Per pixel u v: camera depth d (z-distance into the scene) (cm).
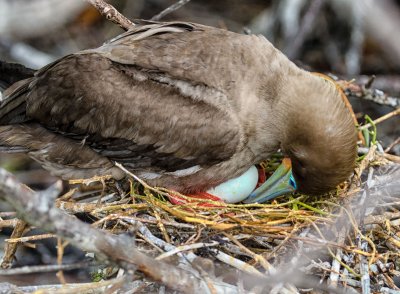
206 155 1326
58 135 1335
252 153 1356
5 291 1134
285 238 1227
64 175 1373
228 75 1323
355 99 1770
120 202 1300
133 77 1305
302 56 1902
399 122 1752
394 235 1301
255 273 1177
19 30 1803
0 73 1379
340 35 1895
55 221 1012
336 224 1279
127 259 1066
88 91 1300
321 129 1293
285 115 1321
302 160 1319
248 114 1330
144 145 1316
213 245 1202
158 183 1359
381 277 1258
